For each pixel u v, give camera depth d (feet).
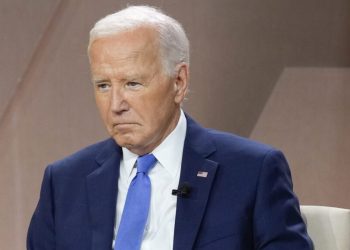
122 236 20.99
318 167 38.01
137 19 20.03
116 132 20.22
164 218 21.15
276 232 20.67
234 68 37.68
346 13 37.45
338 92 37.65
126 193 21.90
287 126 38.04
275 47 37.73
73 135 36.58
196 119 37.63
